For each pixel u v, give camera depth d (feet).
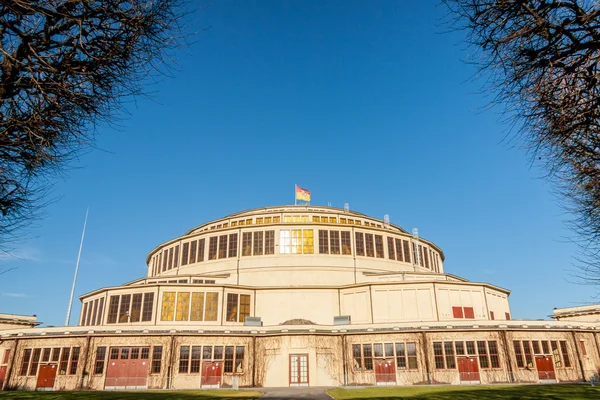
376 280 183.52
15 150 38.52
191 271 198.80
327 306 169.68
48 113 38.17
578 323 145.79
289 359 136.87
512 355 134.41
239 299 165.78
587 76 31.19
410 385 129.29
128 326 139.13
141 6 35.09
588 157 40.11
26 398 89.92
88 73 36.68
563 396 80.07
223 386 132.67
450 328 135.95
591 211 46.11
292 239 191.52
